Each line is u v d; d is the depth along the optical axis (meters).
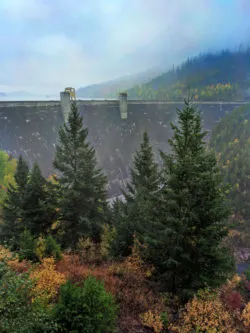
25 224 18.77
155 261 12.91
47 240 13.29
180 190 11.08
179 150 11.55
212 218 10.62
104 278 11.87
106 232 17.78
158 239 11.74
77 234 18.75
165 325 9.64
